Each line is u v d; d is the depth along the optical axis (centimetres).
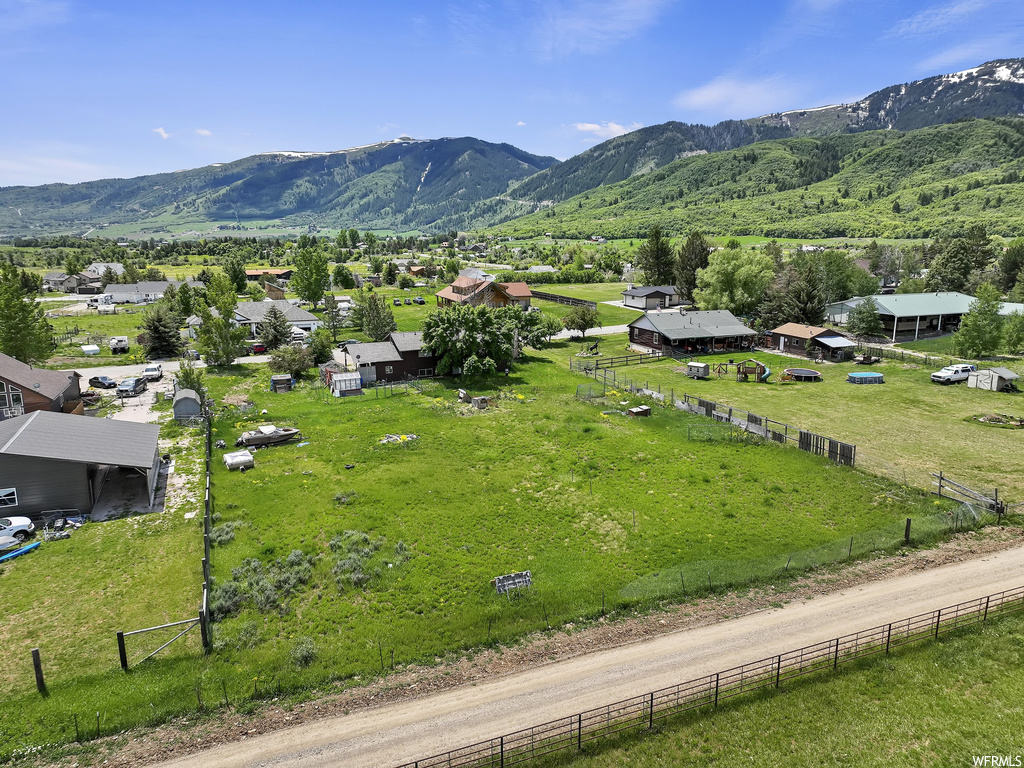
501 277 17975
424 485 4369
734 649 2664
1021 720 2219
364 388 7200
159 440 5294
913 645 2656
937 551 3450
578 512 3969
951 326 10162
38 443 3859
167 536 3625
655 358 8938
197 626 2814
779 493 4216
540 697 2392
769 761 2086
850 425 5662
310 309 13675
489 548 3534
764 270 11406
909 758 2086
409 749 2141
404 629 2812
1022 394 6581
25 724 2233
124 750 2156
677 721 2267
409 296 15712
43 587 3092
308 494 4231
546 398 6738
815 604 2989
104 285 16062
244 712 2339
